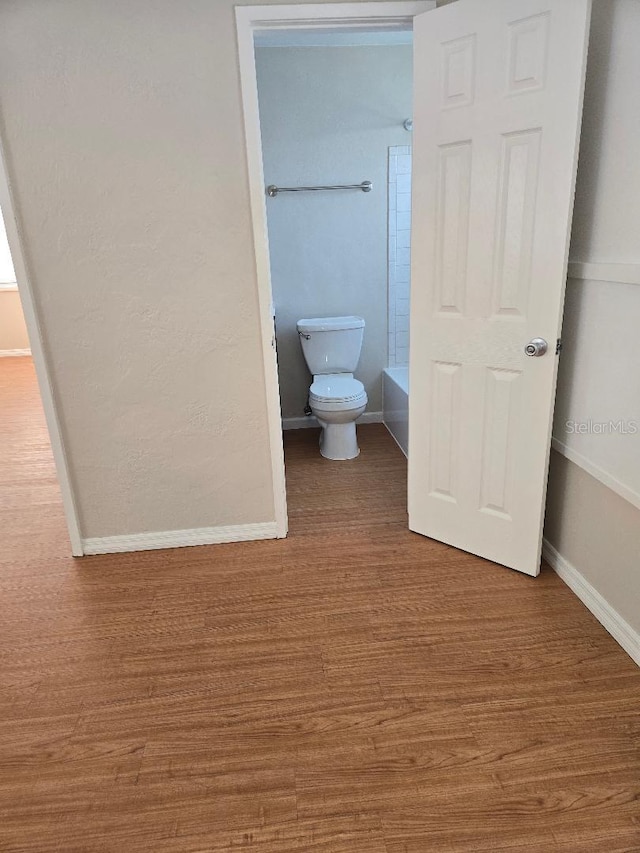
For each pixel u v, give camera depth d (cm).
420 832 129
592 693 165
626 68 161
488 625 195
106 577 232
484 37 181
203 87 201
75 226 210
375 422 411
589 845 125
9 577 234
